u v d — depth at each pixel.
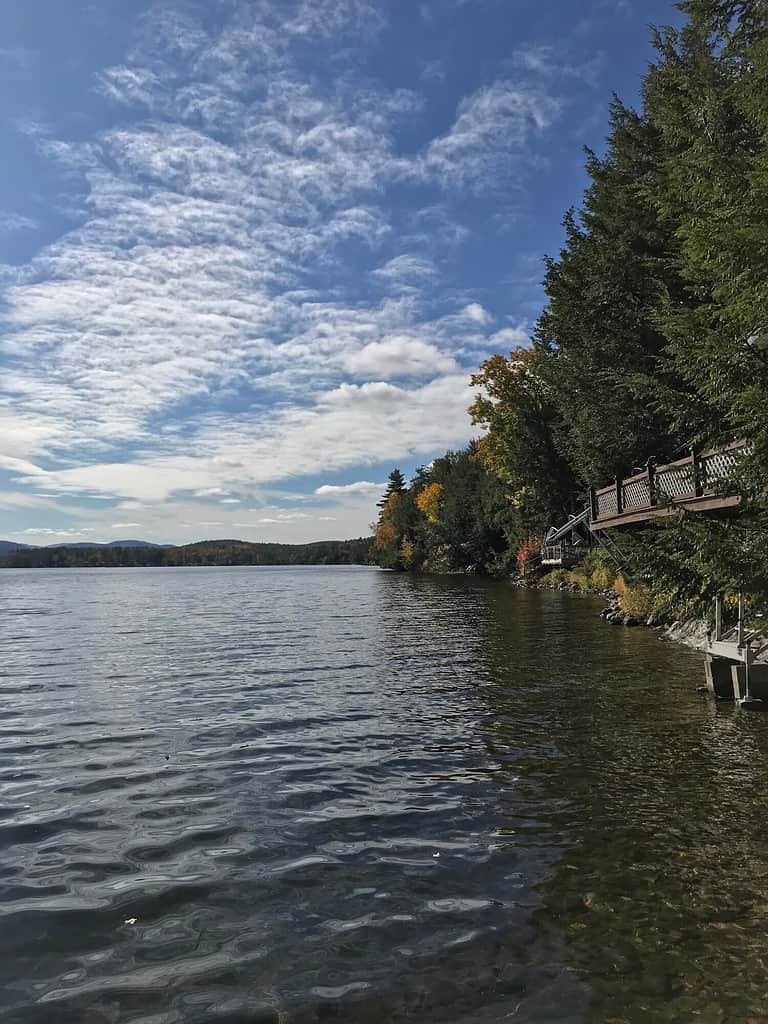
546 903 5.27
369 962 4.51
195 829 6.85
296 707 12.52
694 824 6.71
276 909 5.23
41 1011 4.01
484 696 13.16
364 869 5.91
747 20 13.71
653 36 25.84
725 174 8.88
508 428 47.75
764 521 8.14
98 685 15.19
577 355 31.14
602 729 10.44
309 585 77.94
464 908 5.21
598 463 31.00
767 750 9.12
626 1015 3.92
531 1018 3.91
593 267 29.09
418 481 126.44
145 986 4.25
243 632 26.53
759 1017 3.88
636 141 29.00
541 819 6.98
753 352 7.33
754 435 7.36
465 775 8.48
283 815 7.23
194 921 5.05
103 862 6.10
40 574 165.12
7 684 15.45
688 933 4.80
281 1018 3.93
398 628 26.64
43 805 7.58
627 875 5.70
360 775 8.55
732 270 7.40
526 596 42.91
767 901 5.20
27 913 5.19
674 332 8.63
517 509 59.69
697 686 13.43
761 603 7.74
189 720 11.61
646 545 9.37
